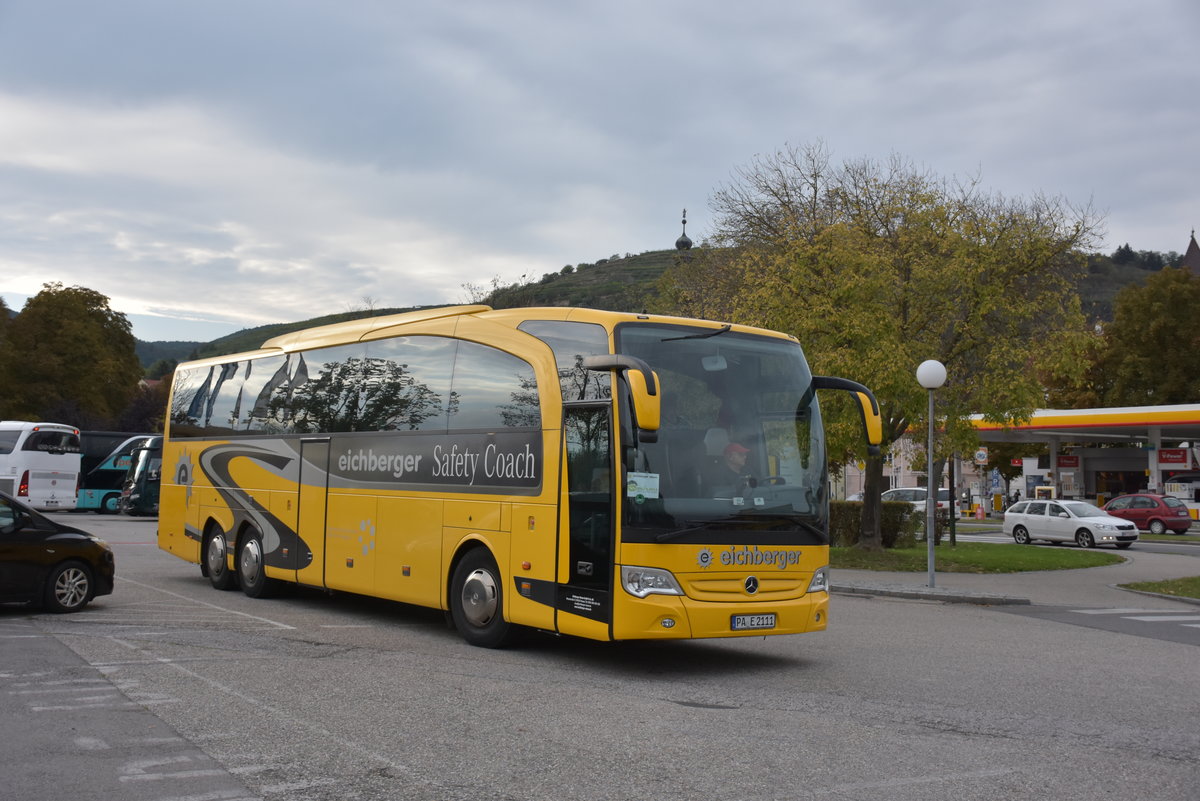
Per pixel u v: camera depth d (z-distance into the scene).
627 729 7.57
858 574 22.81
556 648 11.42
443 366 12.27
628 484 9.64
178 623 12.63
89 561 13.55
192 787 5.92
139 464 39.56
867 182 28.64
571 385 10.40
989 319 25.44
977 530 47.34
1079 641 13.61
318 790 5.90
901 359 23.30
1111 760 7.04
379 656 10.55
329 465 14.05
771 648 12.11
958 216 25.55
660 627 9.52
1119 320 61.00
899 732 7.70
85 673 9.31
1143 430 52.59
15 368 64.19
